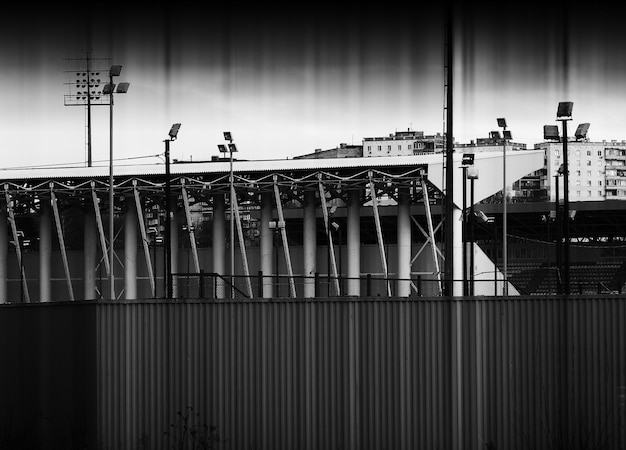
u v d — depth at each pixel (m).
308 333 25.23
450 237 36.09
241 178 91.88
